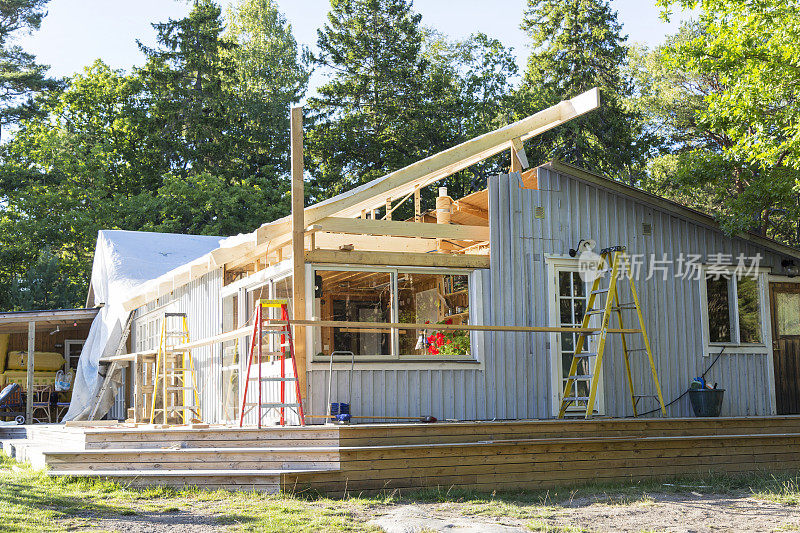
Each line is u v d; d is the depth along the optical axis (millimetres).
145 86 36875
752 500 8641
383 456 8891
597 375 10766
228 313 13539
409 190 12828
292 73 46875
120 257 19781
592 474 9914
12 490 8500
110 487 8766
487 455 9367
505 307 11469
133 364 18922
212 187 33719
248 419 11977
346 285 10523
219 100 37125
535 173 12141
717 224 13305
